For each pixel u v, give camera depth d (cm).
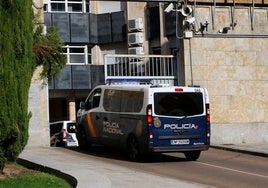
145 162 1872
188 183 1387
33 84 2216
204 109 1894
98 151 2206
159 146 1822
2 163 1279
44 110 2278
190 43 2508
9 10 1223
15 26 1231
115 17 3738
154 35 3309
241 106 2564
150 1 2427
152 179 1422
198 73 2512
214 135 2506
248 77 2580
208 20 2533
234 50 2566
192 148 1866
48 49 1498
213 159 1997
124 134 1945
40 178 1255
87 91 3844
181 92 1866
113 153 2138
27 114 1274
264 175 1597
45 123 2284
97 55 3812
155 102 1830
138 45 3397
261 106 2591
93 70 3741
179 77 2531
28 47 1266
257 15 2612
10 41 1222
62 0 3747
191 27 2498
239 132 2541
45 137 2286
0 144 1235
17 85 1235
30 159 1550
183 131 1853
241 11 2591
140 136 1845
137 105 1883
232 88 2555
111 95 2064
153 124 1819
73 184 1223
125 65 2602
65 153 2084
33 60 1334
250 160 1991
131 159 1900
